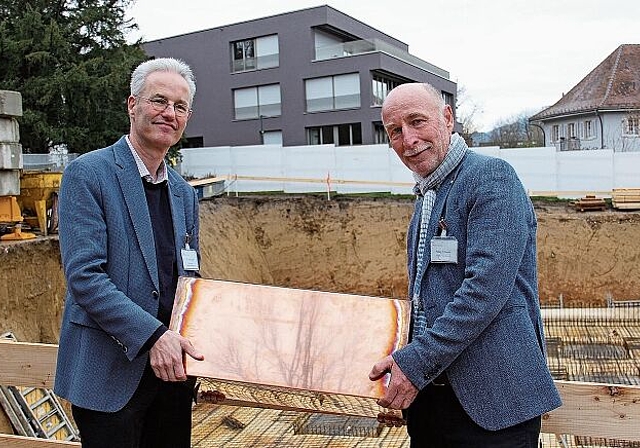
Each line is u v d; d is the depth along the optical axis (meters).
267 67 25.20
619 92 26.67
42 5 14.66
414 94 2.22
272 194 16.03
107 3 15.70
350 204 14.71
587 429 2.40
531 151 14.95
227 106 26.02
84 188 2.22
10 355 3.06
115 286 2.19
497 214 2.02
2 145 7.52
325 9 23.95
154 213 2.44
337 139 24.61
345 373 2.06
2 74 14.01
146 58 16.42
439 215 2.19
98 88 13.76
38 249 7.61
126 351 2.10
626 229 12.76
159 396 2.48
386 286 14.15
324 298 2.25
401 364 1.99
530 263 2.18
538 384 2.06
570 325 9.00
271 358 2.11
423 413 2.26
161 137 2.35
